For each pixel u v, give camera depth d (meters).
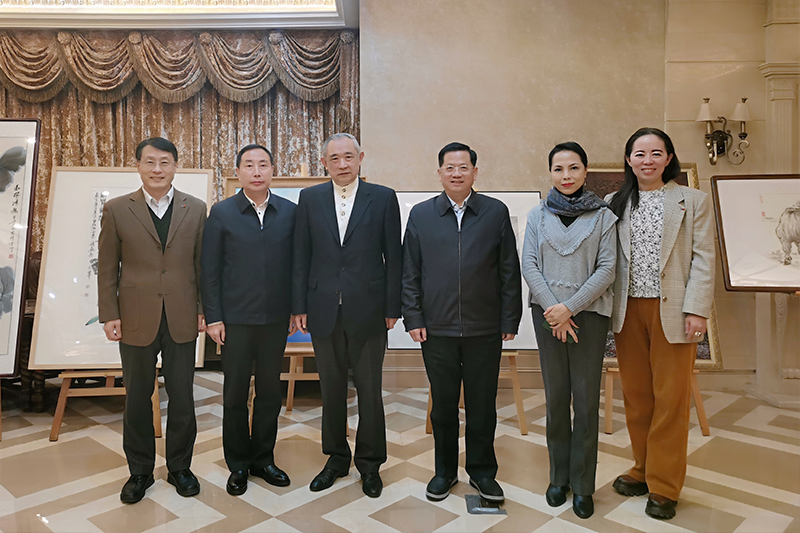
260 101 4.95
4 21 4.59
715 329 3.72
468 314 2.15
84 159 4.88
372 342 2.28
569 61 3.95
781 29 3.78
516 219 3.51
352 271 2.25
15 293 3.04
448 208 2.21
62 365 3.05
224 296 2.30
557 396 2.14
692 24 3.88
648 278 2.14
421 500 2.21
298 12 4.58
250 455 2.41
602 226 2.10
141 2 4.63
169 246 2.29
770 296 3.67
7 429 3.14
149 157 2.25
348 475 2.47
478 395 2.21
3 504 2.20
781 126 3.79
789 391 3.58
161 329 2.30
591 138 3.95
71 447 2.85
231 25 4.69
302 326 2.34
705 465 2.59
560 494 2.17
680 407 2.08
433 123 3.96
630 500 2.22
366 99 3.97
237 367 2.29
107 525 2.02
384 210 2.30
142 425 2.29
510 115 3.96
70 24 4.64
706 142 3.85
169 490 2.32
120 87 4.82
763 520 2.05
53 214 3.23
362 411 2.32
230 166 4.95
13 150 3.17
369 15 3.96
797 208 3.31
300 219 2.33
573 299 2.02
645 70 3.93
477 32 3.96
